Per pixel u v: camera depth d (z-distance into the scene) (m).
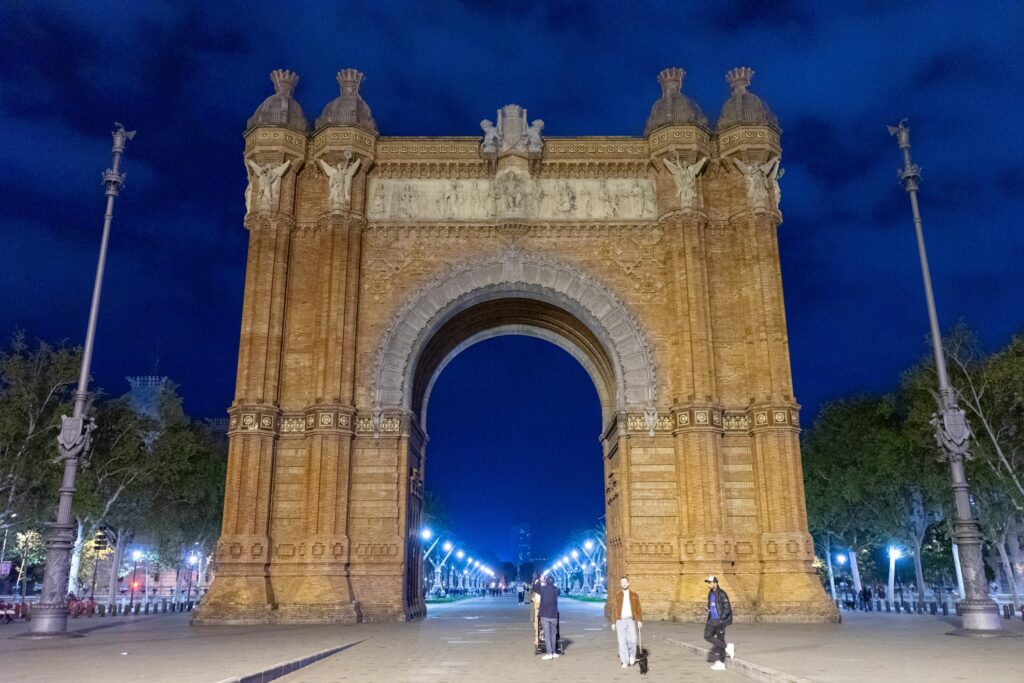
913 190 41.22
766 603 45.72
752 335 51.12
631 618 24.91
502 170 55.25
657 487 49.75
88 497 62.00
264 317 51.00
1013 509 59.34
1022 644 30.19
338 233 52.47
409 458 52.03
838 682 18.97
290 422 50.50
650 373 51.53
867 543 84.62
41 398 59.72
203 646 30.41
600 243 54.38
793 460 48.53
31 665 23.50
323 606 45.59
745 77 56.66
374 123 55.84
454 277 53.53
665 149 54.38
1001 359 52.66
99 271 40.44
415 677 21.86
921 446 61.59
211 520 94.69
